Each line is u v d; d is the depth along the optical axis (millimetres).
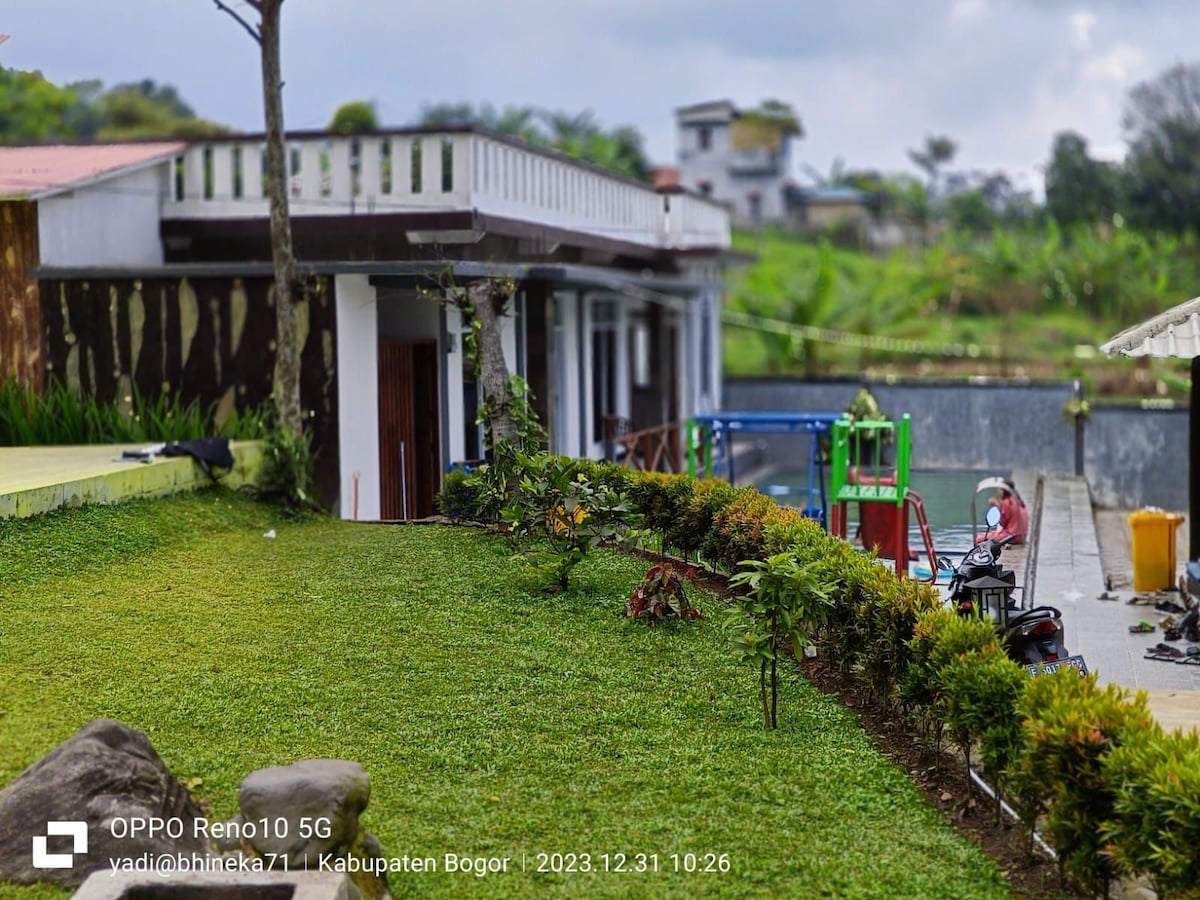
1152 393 29969
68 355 14594
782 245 49562
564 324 18828
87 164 15578
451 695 8195
